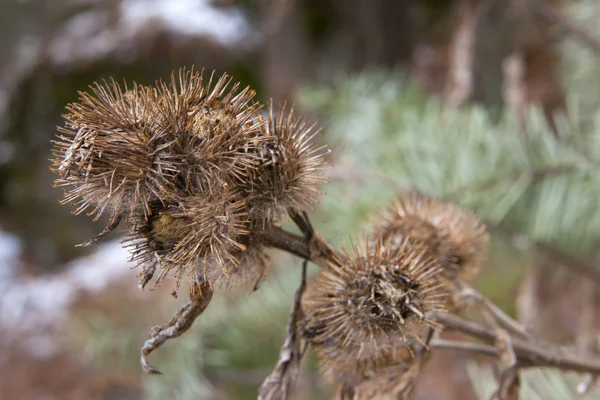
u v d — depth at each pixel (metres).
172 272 0.21
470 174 0.34
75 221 1.06
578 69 0.50
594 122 0.37
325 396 0.52
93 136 0.20
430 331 0.22
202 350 0.48
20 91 1.05
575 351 0.27
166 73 0.92
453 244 0.24
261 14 0.76
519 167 0.34
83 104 0.20
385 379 0.22
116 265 0.66
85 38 0.97
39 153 1.11
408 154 0.37
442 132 0.38
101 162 0.20
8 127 1.08
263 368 0.54
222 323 0.48
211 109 0.21
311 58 0.69
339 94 0.47
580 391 0.26
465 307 0.24
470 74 0.47
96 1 1.01
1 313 0.71
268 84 0.71
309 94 0.47
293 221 0.22
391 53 0.67
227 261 0.21
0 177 1.12
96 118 0.20
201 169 0.20
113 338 0.51
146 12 0.91
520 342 0.25
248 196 0.21
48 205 1.09
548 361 0.25
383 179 0.36
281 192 0.22
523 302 0.51
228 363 0.53
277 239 0.22
